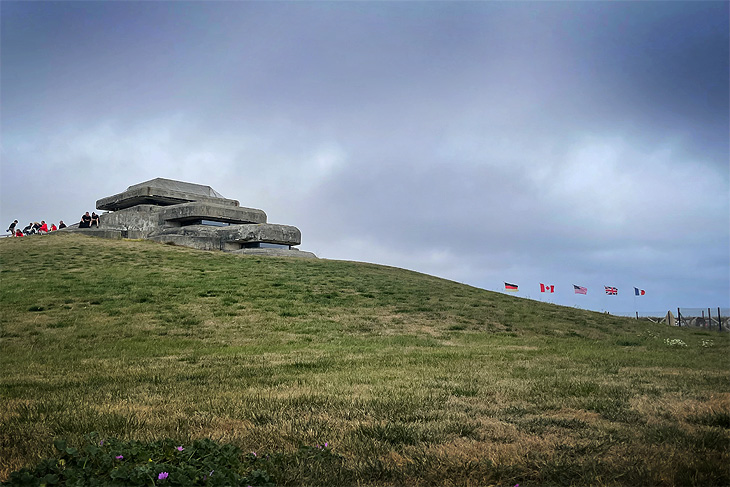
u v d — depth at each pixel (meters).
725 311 28.39
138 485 5.06
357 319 22.94
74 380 11.62
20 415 8.01
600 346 19.72
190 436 6.83
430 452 6.19
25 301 22.72
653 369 12.84
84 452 5.87
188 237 42.44
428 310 25.33
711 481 5.52
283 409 8.20
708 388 9.94
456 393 9.50
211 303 24.03
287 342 18.73
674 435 6.75
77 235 41.41
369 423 7.41
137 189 50.66
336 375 11.79
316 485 5.41
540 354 16.25
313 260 38.41
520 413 8.00
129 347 17.27
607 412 7.99
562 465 5.72
